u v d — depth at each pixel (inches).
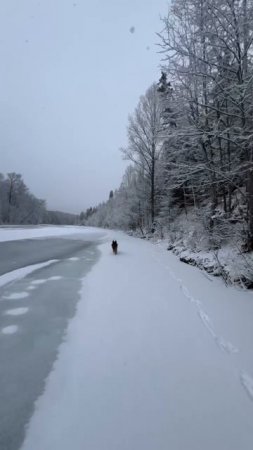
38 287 278.2
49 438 91.6
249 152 358.6
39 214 3811.5
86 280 309.7
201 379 122.6
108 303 225.5
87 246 719.1
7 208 3189.0
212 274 338.0
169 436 91.6
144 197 1336.1
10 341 160.4
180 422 97.6
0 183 3294.8
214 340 160.4
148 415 101.2
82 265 409.4
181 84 421.1
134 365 134.5
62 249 633.0
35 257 490.9
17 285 285.4
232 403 107.0
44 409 105.2
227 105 386.3
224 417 99.7
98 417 100.5
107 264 418.0
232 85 325.4
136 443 88.9
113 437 91.4
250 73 323.0
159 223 1011.3
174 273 346.9
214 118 414.3
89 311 208.2
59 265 407.8
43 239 906.1
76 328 177.9
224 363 135.7
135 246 740.0
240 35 331.6
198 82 409.4
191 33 375.2
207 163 431.8
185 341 159.2
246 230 351.9
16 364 136.2
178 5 371.9
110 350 149.1
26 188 3580.2
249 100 332.2
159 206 1213.1
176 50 375.2
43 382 121.8
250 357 141.3
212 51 367.2
